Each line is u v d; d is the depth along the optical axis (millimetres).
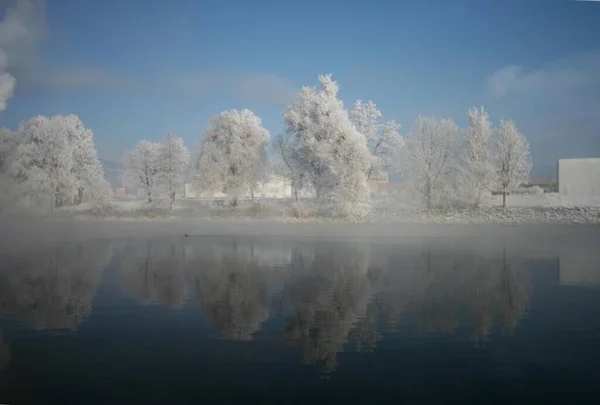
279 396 6375
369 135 39156
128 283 13688
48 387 6660
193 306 11047
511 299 11461
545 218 31766
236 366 7410
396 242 23125
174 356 7793
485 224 31547
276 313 10383
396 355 7797
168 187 40469
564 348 8031
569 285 13031
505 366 7309
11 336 8828
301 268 15977
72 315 10305
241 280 14031
